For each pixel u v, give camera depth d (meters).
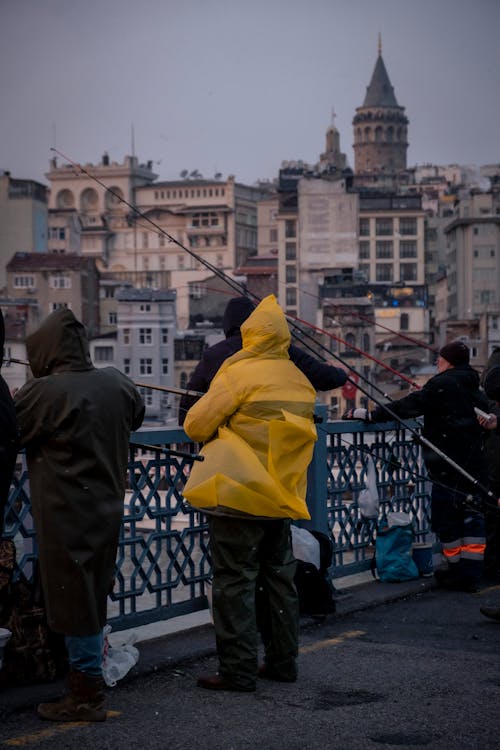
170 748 4.84
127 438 5.37
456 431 8.90
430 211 188.25
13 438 5.02
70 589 5.14
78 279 132.00
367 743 4.95
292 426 5.81
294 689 5.87
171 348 120.88
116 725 5.17
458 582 8.98
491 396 9.13
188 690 5.83
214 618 5.87
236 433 5.88
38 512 5.18
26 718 5.25
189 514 7.01
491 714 5.42
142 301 121.06
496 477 9.75
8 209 167.88
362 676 6.14
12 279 132.25
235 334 7.13
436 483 8.37
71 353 5.25
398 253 177.88
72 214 191.00
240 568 5.81
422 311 139.12
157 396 120.00
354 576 9.34
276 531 6.00
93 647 5.22
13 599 5.64
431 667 6.36
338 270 153.62
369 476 8.99
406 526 9.14
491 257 151.12
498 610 7.70
